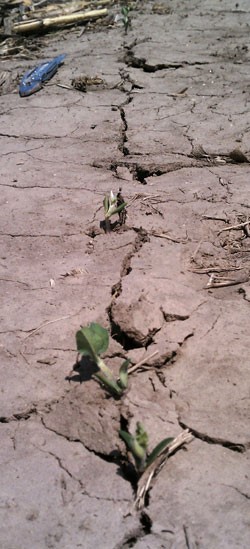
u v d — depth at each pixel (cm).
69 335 32
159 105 59
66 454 27
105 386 29
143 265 36
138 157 50
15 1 87
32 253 39
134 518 24
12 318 34
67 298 35
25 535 24
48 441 27
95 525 24
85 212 43
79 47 75
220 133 53
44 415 28
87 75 66
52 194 46
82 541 24
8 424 28
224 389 29
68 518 24
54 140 54
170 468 26
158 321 32
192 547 23
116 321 32
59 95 62
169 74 65
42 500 25
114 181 47
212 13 85
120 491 25
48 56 73
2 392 29
